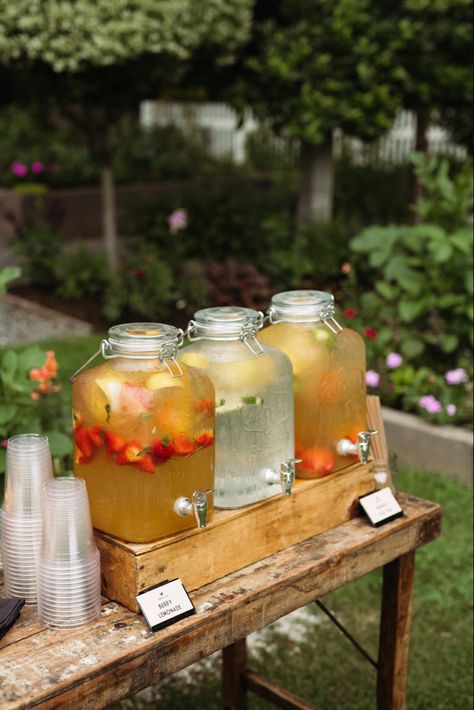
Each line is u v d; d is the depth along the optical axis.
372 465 2.30
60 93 7.42
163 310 7.62
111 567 1.87
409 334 5.25
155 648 1.75
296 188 11.17
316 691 3.07
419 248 5.25
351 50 7.14
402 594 2.43
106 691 1.69
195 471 1.86
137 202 10.58
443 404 4.67
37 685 1.62
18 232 8.72
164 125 15.38
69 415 4.45
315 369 2.11
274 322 2.22
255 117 7.84
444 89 7.36
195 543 1.90
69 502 1.75
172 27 6.80
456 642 3.31
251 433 1.97
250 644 3.34
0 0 6.49
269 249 8.75
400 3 7.25
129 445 1.77
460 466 4.50
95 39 6.48
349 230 8.43
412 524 2.31
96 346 6.70
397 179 11.91
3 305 8.09
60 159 12.52
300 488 2.12
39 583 1.79
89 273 8.10
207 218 9.03
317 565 2.04
